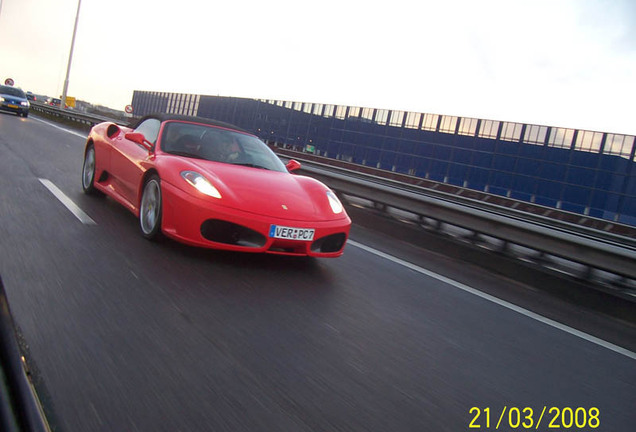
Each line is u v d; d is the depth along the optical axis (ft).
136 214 13.50
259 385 6.46
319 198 13.03
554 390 8.13
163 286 9.62
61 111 83.15
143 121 15.97
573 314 13.38
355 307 10.42
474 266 17.30
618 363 10.09
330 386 6.79
